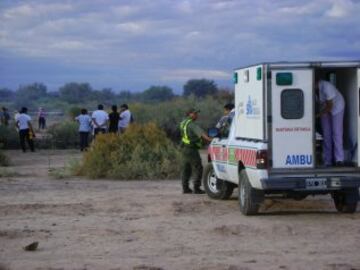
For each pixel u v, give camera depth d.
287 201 17.66
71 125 42.81
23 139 38.47
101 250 12.12
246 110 15.64
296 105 14.65
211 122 41.53
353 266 10.76
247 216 15.50
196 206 17.02
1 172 25.36
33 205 17.23
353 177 14.71
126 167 24.05
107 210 16.52
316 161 14.77
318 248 12.14
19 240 13.07
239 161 15.76
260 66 14.66
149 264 10.97
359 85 14.94
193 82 82.38
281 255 11.60
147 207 16.92
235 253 11.79
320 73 16.12
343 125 15.50
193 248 12.20
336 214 15.75
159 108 44.22
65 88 167.00
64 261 11.27
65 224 14.66
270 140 14.62
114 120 34.62
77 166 25.31
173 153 24.48
